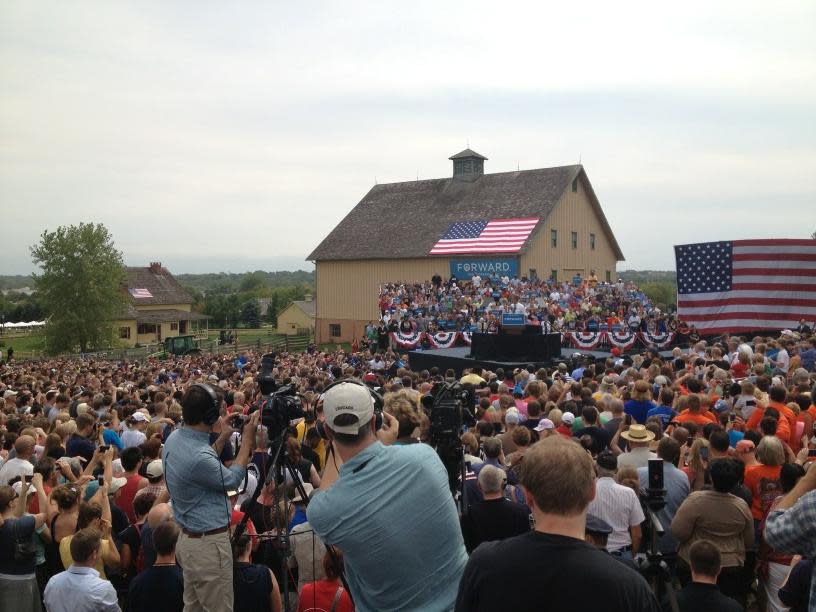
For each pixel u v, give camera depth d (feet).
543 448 9.53
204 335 316.81
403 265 182.19
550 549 9.05
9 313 411.75
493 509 21.11
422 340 125.49
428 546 11.06
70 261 227.40
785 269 83.76
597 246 195.62
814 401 36.47
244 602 18.13
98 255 231.71
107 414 39.22
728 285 85.71
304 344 200.44
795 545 11.93
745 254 85.05
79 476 26.94
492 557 9.34
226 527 16.65
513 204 179.01
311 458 28.40
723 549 20.42
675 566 21.43
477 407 37.50
